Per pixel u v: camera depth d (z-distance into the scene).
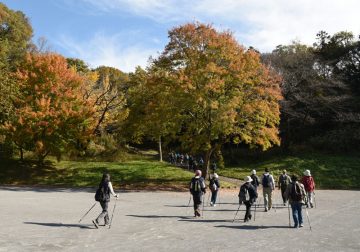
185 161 55.31
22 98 39.09
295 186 15.58
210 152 35.16
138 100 35.66
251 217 18.20
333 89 52.38
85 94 49.97
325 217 18.47
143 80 40.50
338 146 48.91
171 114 32.16
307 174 22.28
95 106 48.81
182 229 14.85
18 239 12.50
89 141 43.91
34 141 38.09
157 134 33.69
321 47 63.56
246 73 32.72
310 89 51.72
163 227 15.24
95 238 12.95
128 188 32.53
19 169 38.94
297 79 52.28
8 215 17.64
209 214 19.05
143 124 34.62
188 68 32.62
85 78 51.81
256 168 45.72
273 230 14.88
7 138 37.75
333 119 53.38
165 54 34.75
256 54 34.00
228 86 33.25
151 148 75.69
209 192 30.00
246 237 13.41
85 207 21.05
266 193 20.88
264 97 35.50
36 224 15.41
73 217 17.45
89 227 15.02
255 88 33.34
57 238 12.82
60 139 37.94
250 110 32.03
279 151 52.44
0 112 38.47
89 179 36.56
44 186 33.94
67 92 38.62
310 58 53.59
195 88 31.61
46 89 38.53
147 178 37.22
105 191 15.35
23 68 40.38
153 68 35.31
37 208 20.36
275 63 53.66
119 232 14.09
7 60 57.88
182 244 12.16
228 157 54.16
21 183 35.25
